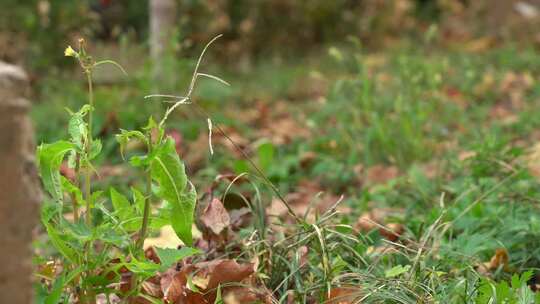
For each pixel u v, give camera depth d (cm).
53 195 247
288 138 697
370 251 357
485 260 368
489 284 288
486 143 489
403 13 1222
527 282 352
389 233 392
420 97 664
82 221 251
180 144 633
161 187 250
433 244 339
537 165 520
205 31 1057
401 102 606
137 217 262
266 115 783
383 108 657
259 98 870
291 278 315
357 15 1173
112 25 1227
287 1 1117
